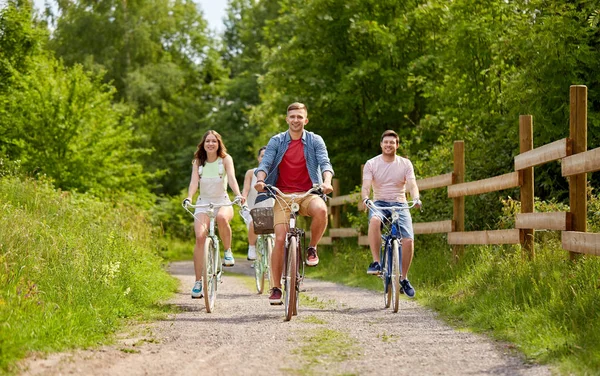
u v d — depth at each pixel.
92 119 37.00
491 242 13.91
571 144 10.88
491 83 22.55
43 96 35.12
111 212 20.11
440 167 19.50
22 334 7.77
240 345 8.62
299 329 9.84
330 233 24.64
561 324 8.41
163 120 62.00
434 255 16.45
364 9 31.77
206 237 11.97
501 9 23.14
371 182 12.65
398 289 11.68
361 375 7.07
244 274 22.98
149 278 14.30
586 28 17.91
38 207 17.33
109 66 57.16
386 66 31.27
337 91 31.38
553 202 16.61
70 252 11.87
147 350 8.28
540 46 18.20
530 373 7.09
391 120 32.19
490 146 19.88
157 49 61.25
